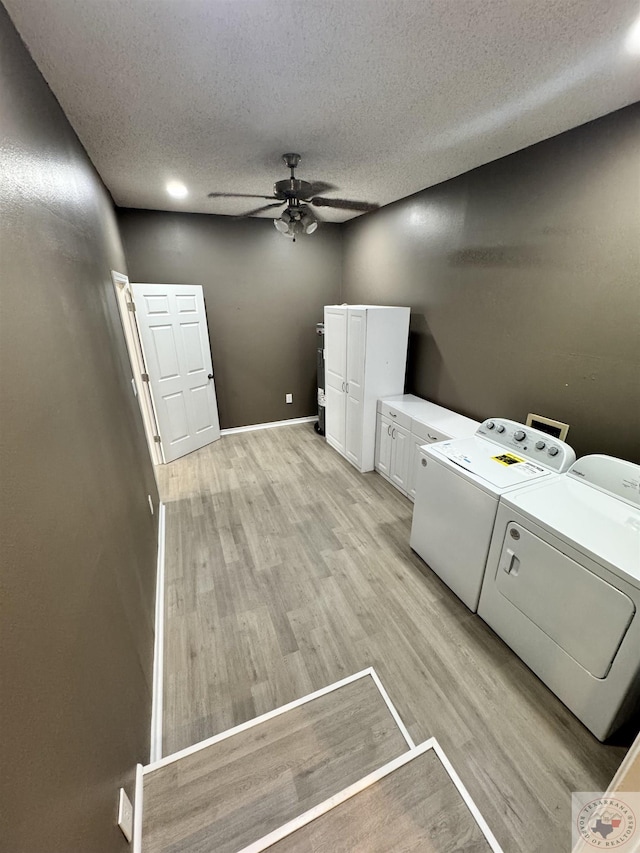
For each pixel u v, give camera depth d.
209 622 2.02
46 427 0.92
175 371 3.95
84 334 1.44
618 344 1.93
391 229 3.72
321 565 2.44
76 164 1.81
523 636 1.74
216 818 1.24
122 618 1.35
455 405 3.19
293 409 5.16
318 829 1.19
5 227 0.85
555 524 1.54
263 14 1.16
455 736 1.48
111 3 1.08
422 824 1.21
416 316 3.54
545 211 2.21
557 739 1.47
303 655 1.83
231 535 2.77
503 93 1.66
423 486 2.34
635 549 1.39
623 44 1.34
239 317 4.49
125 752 1.19
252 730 1.51
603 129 1.87
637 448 1.92
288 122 1.93
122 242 3.64
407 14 1.18
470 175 2.70
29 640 0.69
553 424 2.33
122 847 1.04
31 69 1.27
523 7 1.15
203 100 1.70
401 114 1.86
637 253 1.80
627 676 1.31
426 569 2.40
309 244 4.57
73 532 0.99
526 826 1.22
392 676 1.72
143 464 2.53
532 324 2.40
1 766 0.56
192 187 3.00
